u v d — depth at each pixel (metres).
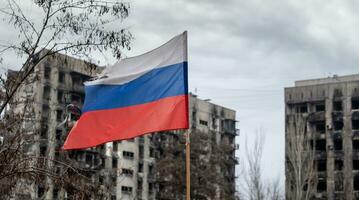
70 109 22.20
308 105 85.00
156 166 72.12
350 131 82.25
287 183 56.53
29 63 13.85
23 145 14.26
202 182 65.81
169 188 67.44
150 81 15.97
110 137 15.79
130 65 16.17
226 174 71.31
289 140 57.59
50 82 60.12
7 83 13.95
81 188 13.01
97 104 16.09
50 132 16.92
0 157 13.02
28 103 15.98
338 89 84.12
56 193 13.51
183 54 15.95
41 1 13.70
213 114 88.81
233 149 78.44
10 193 13.01
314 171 58.00
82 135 15.94
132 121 15.80
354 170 80.94
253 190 49.00
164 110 15.71
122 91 16.00
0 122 14.20
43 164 13.27
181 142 69.31
